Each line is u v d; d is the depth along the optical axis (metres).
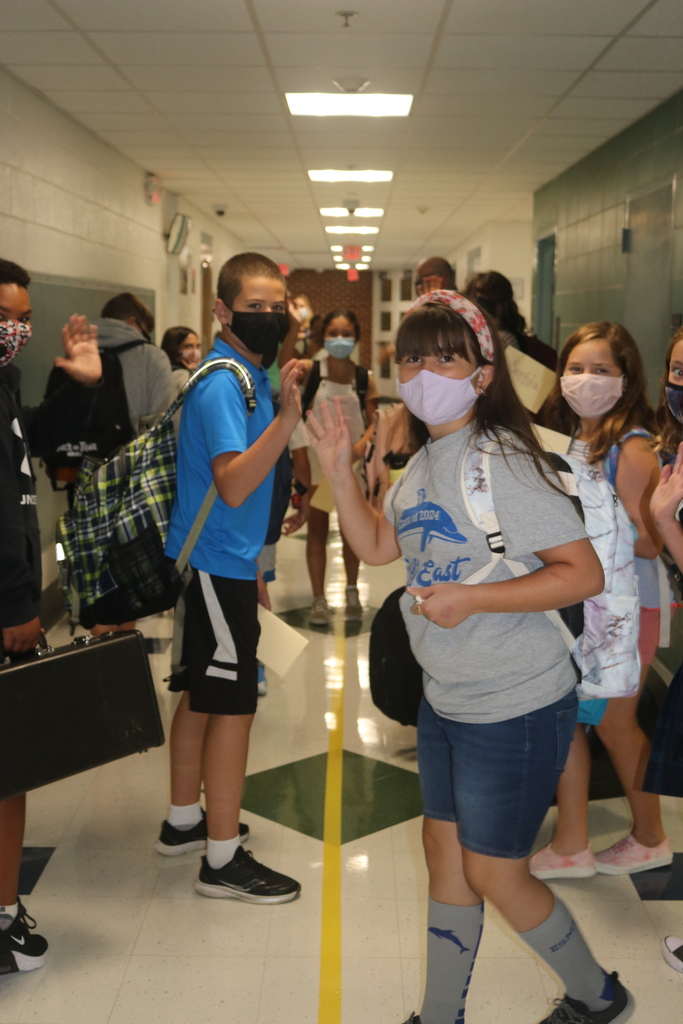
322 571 4.66
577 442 2.34
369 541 1.76
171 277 8.95
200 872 2.33
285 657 2.36
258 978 1.98
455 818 1.57
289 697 3.72
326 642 4.41
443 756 1.59
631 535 1.96
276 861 2.47
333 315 4.43
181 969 2.01
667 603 2.35
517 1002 1.90
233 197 9.27
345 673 3.99
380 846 2.56
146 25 3.90
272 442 1.95
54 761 1.81
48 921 2.20
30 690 1.78
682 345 1.93
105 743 1.87
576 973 1.64
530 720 1.48
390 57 4.35
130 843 2.59
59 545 2.27
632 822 2.60
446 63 4.45
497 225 11.10
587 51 4.22
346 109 5.39
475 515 1.44
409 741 3.29
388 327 21.09
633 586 1.94
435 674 1.53
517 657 1.47
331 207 9.98
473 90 4.95
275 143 6.41
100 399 3.78
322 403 1.75
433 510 1.50
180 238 8.62
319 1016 1.85
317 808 2.78
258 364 2.28
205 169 7.52
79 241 5.83
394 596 2.94
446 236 12.95
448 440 1.53
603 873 2.43
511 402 1.53
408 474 1.63
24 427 2.32
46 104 5.14
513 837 1.50
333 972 2.00
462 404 1.49
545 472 1.45
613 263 6.15
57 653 1.84
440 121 5.70
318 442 1.74
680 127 4.88
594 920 2.21
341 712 3.56
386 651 2.94
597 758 2.95
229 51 4.27
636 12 3.69
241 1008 1.88
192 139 6.26
